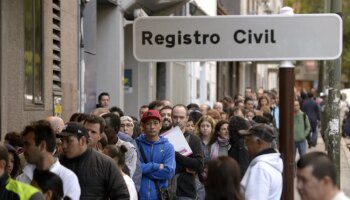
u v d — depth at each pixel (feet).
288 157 51.31
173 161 57.26
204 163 64.64
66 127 42.29
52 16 74.90
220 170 29.71
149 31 51.98
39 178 35.19
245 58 51.47
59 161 42.24
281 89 51.57
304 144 112.57
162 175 56.44
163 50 51.98
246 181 43.34
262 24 51.37
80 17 87.15
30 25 68.18
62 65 79.05
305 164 27.45
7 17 61.57
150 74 129.90
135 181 53.93
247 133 44.32
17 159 41.65
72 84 82.99
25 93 66.74
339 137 82.28
